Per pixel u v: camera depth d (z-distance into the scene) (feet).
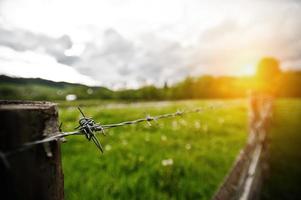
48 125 2.49
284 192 18.44
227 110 47.39
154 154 15.48
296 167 24.03
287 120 58.95
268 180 20.74
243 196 10.76
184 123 26.17
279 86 233.96
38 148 2.38
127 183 11.05
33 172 2.34
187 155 15.79
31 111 2.30
